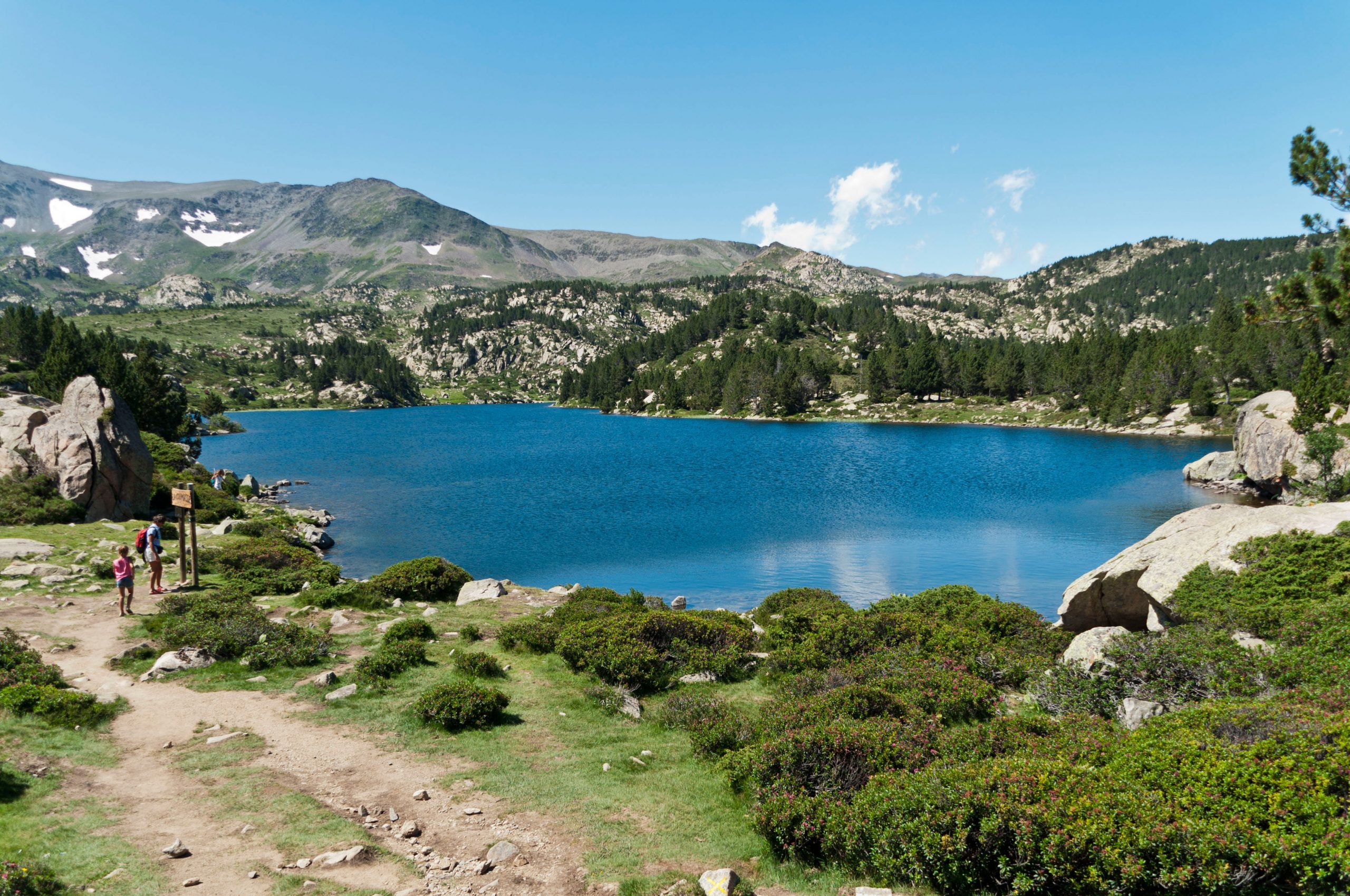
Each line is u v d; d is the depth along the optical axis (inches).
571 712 688.4
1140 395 6688.0
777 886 403.2
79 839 404.5
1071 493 3233.3
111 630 863.1
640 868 411.8
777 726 586.2
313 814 452.8
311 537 2092.8
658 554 2084.2
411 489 3452.3
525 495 3248.0
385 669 751.7
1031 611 1046.4
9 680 623.2
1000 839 372.8
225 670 743.1
